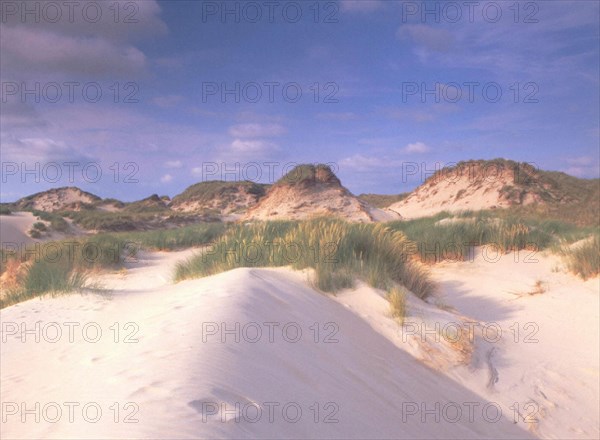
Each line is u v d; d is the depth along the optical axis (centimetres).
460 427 515
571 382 695
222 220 5309
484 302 1090
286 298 732
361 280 904
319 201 4156
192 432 294
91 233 4122
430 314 824
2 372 579
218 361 423
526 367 728
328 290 860
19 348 662
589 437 567
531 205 3825
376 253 1034
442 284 1230
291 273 938
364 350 623
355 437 383
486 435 521
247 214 4381
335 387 470
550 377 705
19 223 3800
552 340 855
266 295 708
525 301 1062
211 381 377
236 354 453
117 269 1520
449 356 695
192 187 8406
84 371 504
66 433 339
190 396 345
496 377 683
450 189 4666
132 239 2073
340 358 566
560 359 771
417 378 602
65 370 536
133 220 4550
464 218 1869
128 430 300
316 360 525
